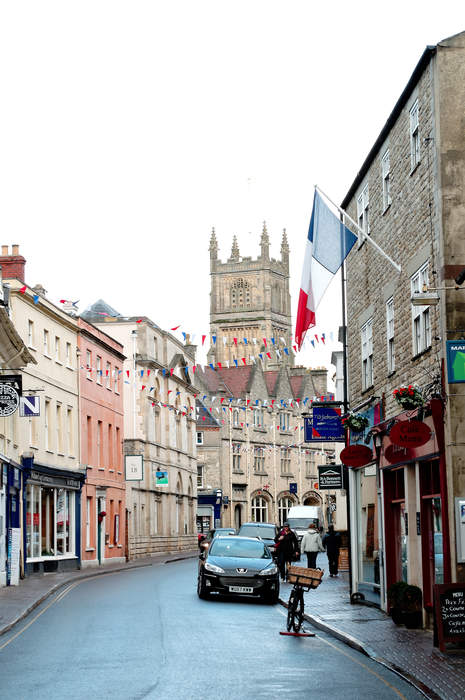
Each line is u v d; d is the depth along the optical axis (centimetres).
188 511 8325
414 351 2141
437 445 1888
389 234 2373
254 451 10869
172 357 7781
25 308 4384
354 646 1803
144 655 1684
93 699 1257
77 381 5219
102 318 7225
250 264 15912
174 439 7869
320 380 12200
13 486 3981
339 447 6038
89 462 5419
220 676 1456
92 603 2786
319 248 2239
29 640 1922
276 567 2900
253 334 15875
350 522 2819
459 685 1346
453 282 1894
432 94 1953
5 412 3334
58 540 4756
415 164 2114
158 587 3434
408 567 2178
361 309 2734
